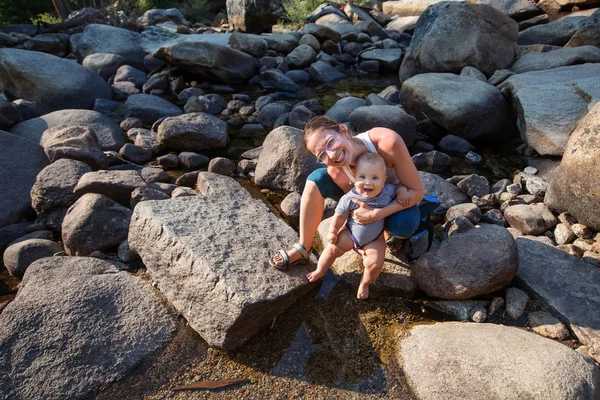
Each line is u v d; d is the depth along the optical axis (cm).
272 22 1323
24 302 282
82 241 350
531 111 497
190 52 778
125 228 363
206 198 356
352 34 1072
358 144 272
